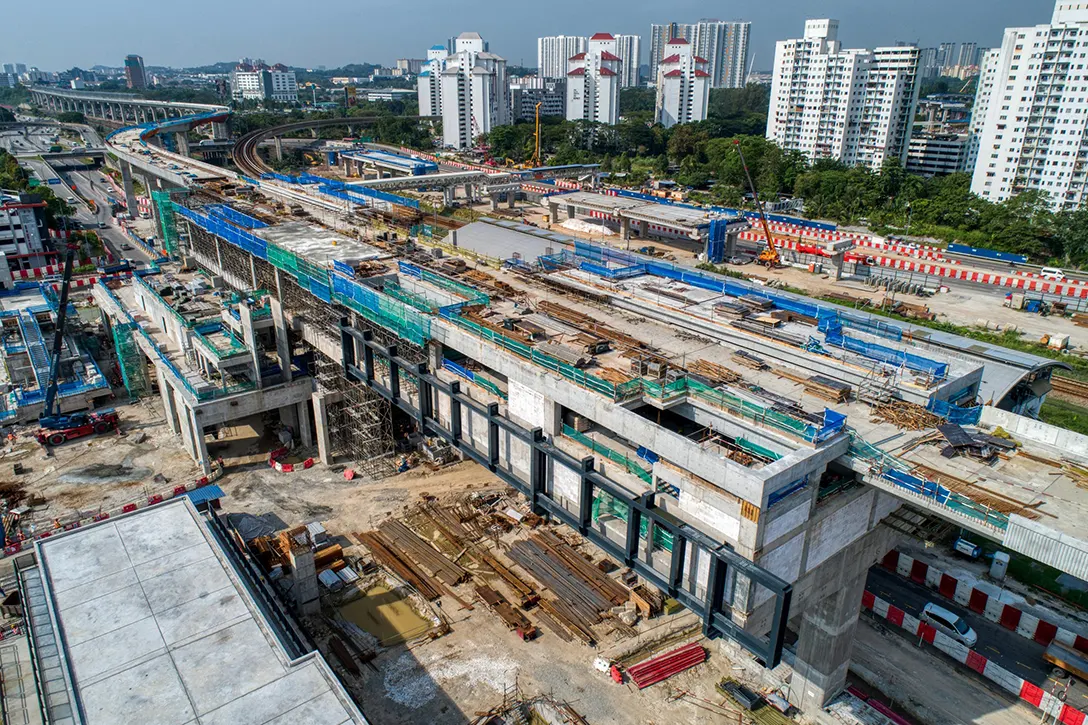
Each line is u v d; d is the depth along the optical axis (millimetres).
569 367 45188
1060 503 34250
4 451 71438
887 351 48094
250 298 75875
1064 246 139375
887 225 168375
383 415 69312
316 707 31953
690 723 42688
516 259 74375
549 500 47594
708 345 52500
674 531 37031
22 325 92625
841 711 43594
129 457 70875
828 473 40375
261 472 68438
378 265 66750
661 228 155750
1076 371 89812
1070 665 45625
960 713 43938
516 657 47000
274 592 49406
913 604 52438
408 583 53562
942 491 33719
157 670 33562
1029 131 165625
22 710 39281
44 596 40438
